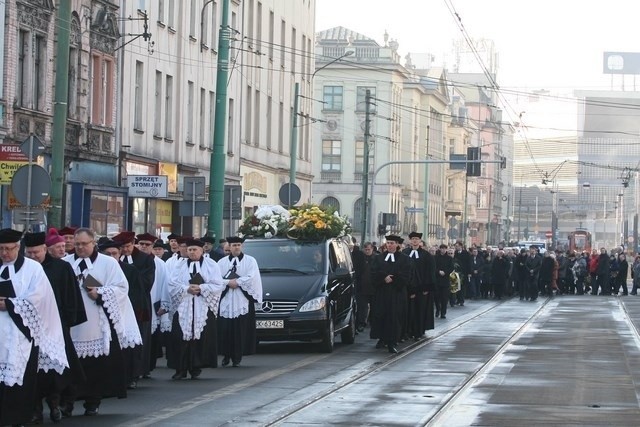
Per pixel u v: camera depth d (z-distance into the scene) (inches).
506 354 1080.8
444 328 1444.4
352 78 4434.1
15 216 993.5
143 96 1943.9
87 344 649.0
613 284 2709.2
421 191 5093.5
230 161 2459.4
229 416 657.6
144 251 831.1
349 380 848.9
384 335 1098.7
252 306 949.8
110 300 654.5
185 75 2161.7
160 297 849.5
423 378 869.2
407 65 5315.0
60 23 1014.4
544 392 786.2
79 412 674.2
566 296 2608.3
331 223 1151.6
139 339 680.4
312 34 3299.7
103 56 1761.8
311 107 3307.1
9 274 565.3
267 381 840.3
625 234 6815.9
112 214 1781.5
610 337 1317.7
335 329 1109.1
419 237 1248.8
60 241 633.0
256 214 1165.7
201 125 2284.7
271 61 2815.0
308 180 3282.5
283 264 1107.9
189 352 844.0
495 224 7573.8
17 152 1143.6
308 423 636.1
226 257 951.6
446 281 1674.5
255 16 2640.3
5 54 1435.8
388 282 1098.7
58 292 613.0
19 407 563.8
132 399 732.7
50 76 1578.5
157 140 2016.5
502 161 2546.8
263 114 2763.3
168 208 2103.8
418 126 5024.6
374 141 4409.5
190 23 2194.9
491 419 657.6
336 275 1127.0
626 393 783.1
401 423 639.8
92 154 1704.0
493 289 2372.0
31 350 565.6
